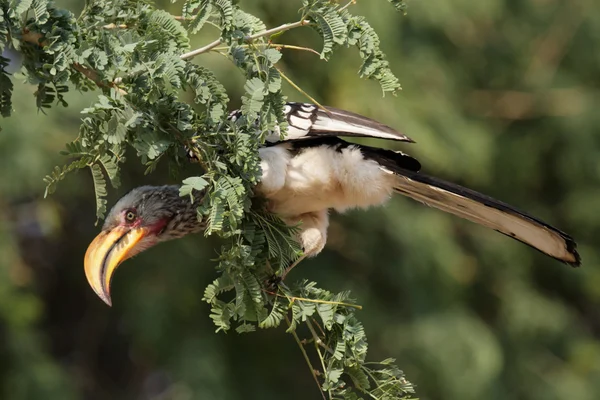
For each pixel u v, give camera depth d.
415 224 12.27
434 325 12.30
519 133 14.04
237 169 4.85
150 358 13.22
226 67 10.31
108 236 6.03
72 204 12.67
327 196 6.04
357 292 12.09
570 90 14.06
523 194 14.21
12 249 11.78
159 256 11.91
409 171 5.99
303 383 12.80
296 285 5.23
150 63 4.57
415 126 11.77
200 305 12.09
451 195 6.02
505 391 13.19
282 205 6.02
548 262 14.23
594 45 14.27
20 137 10.80
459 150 12.33
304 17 4.66
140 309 11.73
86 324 14.06
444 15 12.20
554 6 14.38
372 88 11.58
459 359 12.28
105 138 4.59
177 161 4.91
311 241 6.18
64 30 4.68
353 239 12.39
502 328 13.57
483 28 13.72
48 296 13.83
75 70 4.87
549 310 13.59
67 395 11.95
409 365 12.29
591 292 14.23
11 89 5.00
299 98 11.11
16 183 10.88
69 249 13.56
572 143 13.97
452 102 12.66
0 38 4.61
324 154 5.92
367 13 11.59
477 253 13.48
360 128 5.93
